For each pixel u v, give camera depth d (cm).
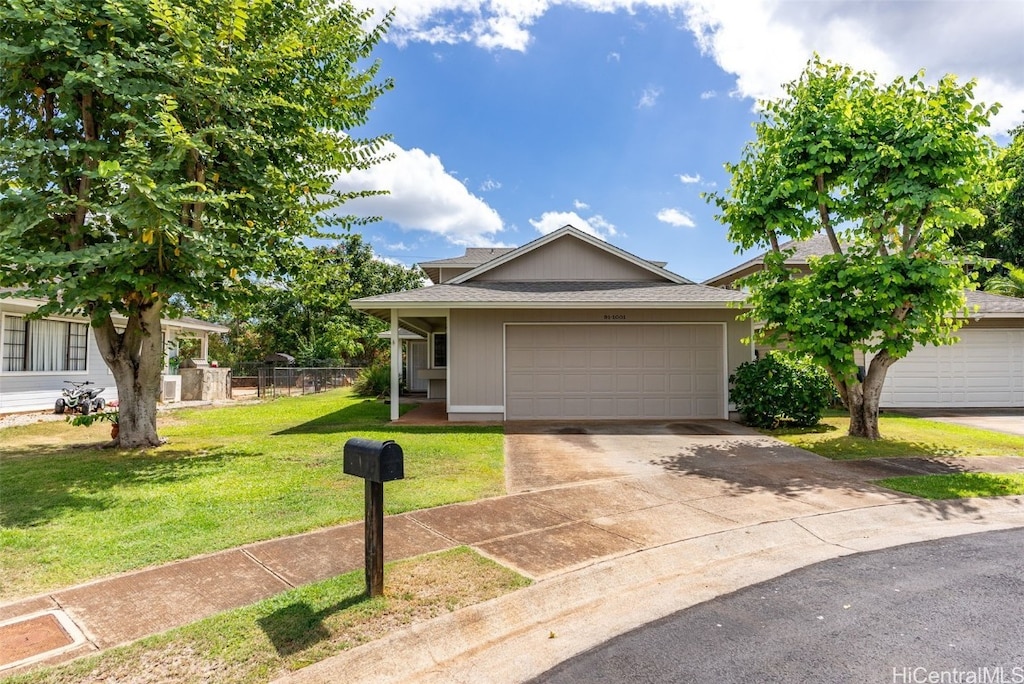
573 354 1204
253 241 832
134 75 728
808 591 369
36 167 702
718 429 1049
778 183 888
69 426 1112
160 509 519
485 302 1126
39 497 561
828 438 925
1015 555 434
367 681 261
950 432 995
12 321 1255
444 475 665
